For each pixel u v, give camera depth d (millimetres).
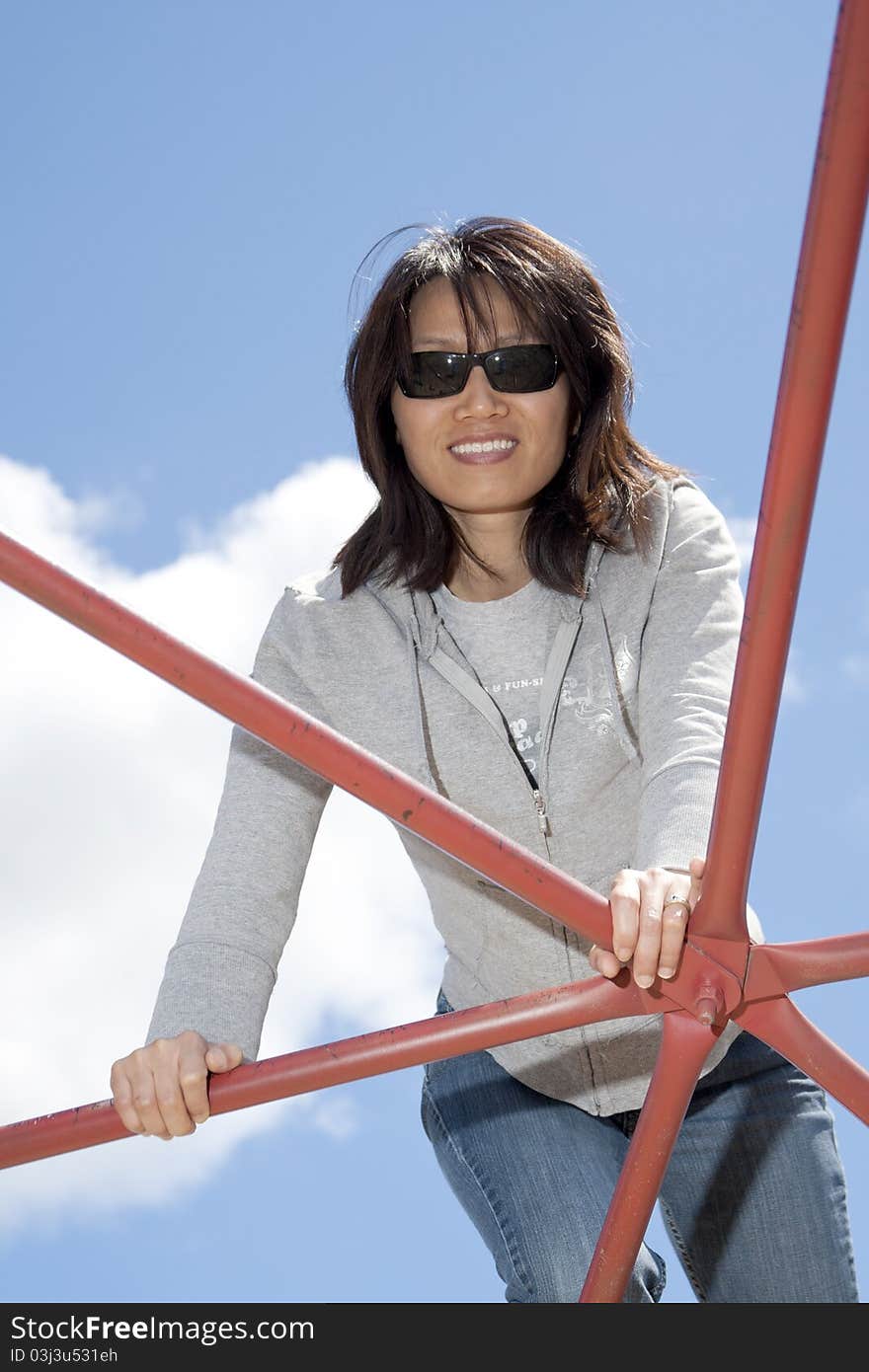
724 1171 2578
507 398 2625
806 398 1748
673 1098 2195
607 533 2674
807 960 2186
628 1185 2227
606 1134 2641
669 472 2787
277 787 2656
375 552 2738
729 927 2152
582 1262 2371
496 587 2742
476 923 2654
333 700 2723
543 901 2148
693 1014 2154
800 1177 2553
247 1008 2443
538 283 2643
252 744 2695
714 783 2291
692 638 2527
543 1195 2457
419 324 2670
